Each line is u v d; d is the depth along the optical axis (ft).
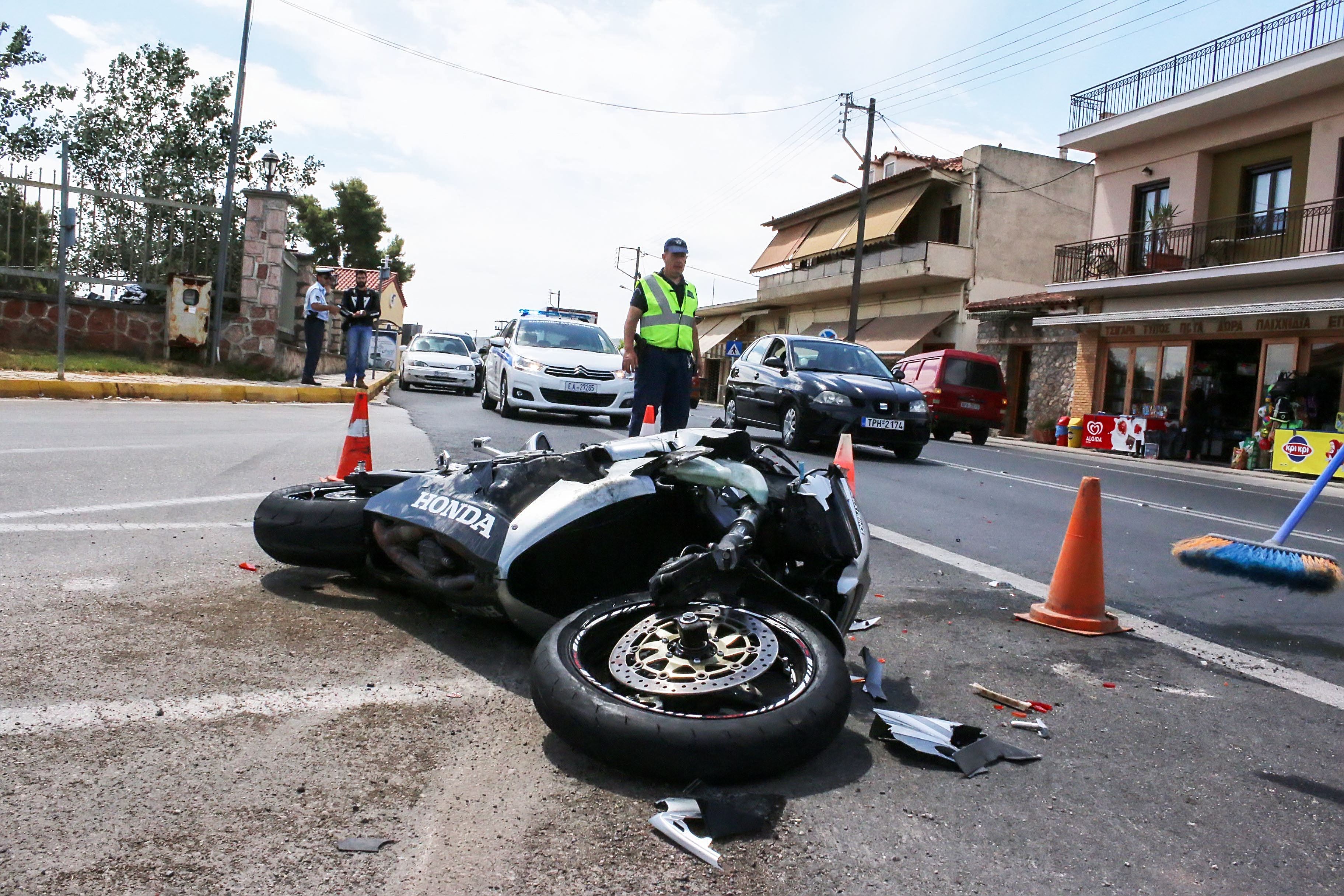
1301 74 61.72
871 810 8.64
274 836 7.58
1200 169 73.51
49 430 29.73
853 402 41.57
